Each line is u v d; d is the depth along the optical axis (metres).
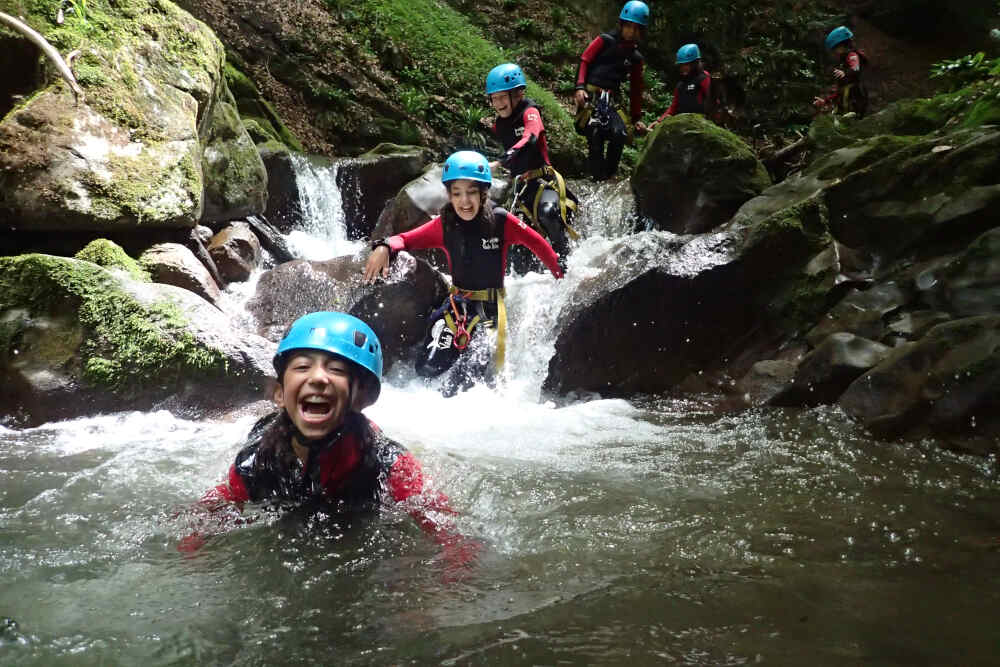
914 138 6.34
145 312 4.75
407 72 12.75
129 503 2.99
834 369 4.73
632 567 2.39
